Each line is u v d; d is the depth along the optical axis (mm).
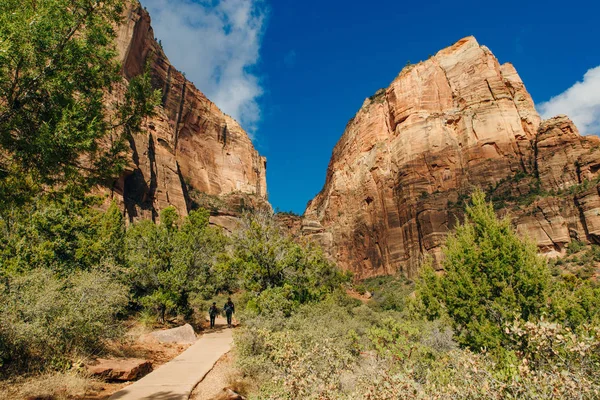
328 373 6793
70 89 6855
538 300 8859
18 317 7723
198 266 21719
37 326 7688
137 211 55188
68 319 8352
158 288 19453
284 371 7633
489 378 4051
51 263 14336
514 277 9164
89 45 7016
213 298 33250
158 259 20078
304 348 9562
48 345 7918
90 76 7277
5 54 5699
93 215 20672
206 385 8164
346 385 6852
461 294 9781
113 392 7207
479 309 9102
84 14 7277
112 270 14906
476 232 10703
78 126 6574
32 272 9859
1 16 5836
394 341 10016
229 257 20953
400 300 42406
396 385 4336
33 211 14828
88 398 6656
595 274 48125
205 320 23141
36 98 6625
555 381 3482
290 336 9883
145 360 9461
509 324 4699
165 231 21906
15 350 7434
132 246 20938
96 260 17234
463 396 4047
